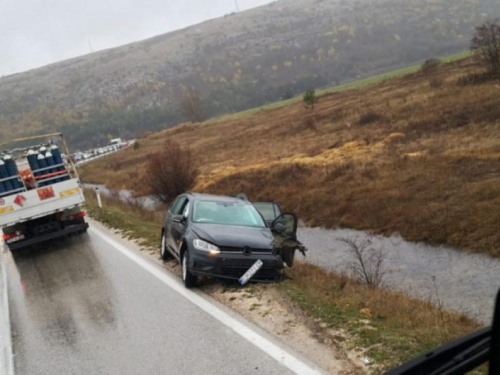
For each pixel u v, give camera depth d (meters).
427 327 6.56
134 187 38.50
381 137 32.72
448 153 23.55
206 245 8.84
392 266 14.34
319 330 6.48
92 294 9.38
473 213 15.88
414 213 17.48
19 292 10.44
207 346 6.32
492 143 23.52
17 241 14.66
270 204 12.84
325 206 21.50
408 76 68.88
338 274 12.88
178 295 8.68
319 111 59.47
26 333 7.83
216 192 29.00
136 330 7.21
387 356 5.42
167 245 11.13
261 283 8.95
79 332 7.48
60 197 14.94
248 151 44.09
